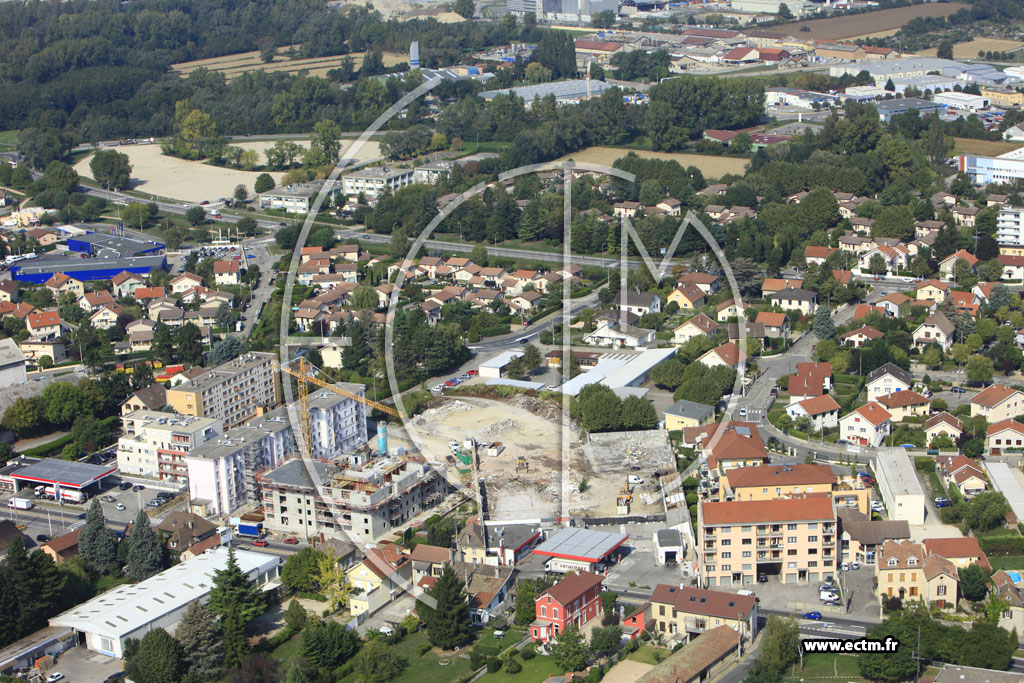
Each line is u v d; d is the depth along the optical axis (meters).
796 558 117.81
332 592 118.56
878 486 138.50
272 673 106.19
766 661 101.19
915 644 102.12
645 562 119.88
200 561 126.62
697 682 99.31
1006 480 136.75
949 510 129.62
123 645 112.81
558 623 108.75
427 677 104.81
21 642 115.00
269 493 137.50
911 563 113.88
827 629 108.94
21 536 132.62
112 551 130.88
